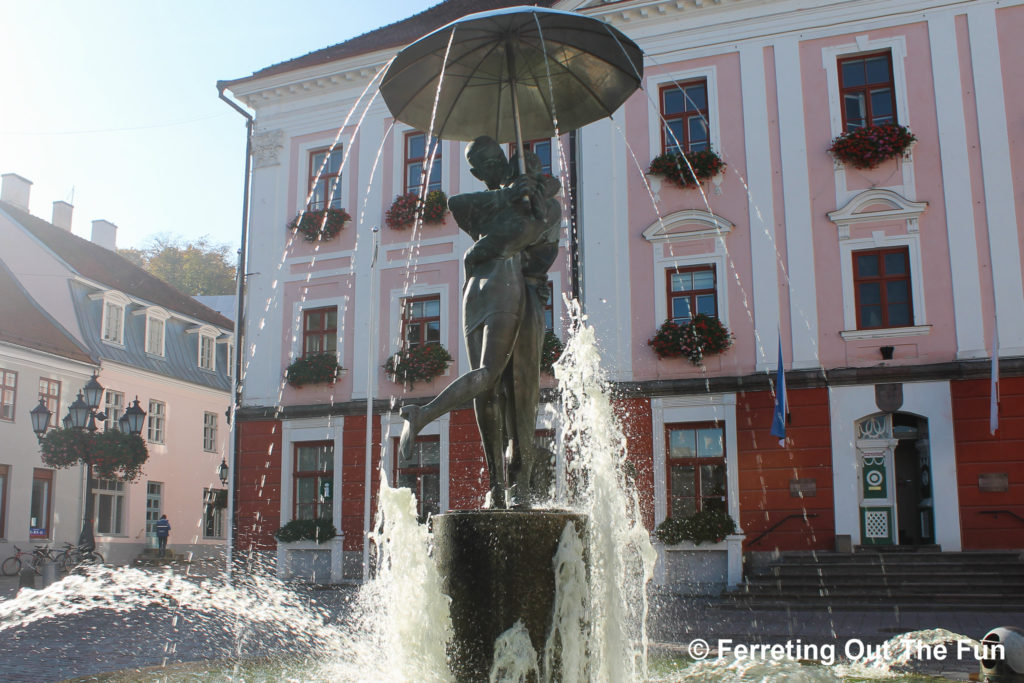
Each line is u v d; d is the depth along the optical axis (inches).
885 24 794.8
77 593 693.9
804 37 815.1
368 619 500.1
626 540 205.6
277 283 970.7
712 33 837.2
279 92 996.6
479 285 194.4
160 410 1440.7
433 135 239.5
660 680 228.4
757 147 812.0
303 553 891.4
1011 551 680.4
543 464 200.8
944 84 773.9
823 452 745.0
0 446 1109.7
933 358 739.4
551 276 846.5
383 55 946.7
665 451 783.1
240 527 929.5
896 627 472.1
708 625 489.4
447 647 166.9
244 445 944.3
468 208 200.8
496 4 987.9
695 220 813.2
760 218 800.9
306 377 920.9
